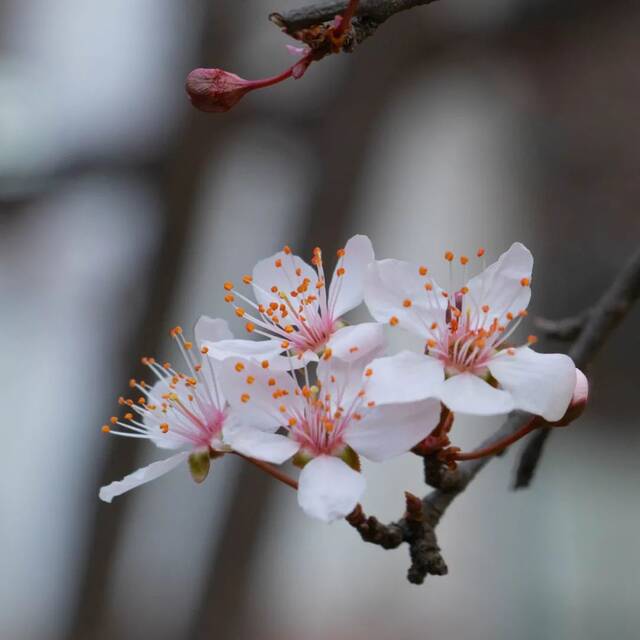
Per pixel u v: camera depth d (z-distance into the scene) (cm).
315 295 36
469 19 68
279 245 77
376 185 73
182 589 81
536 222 85
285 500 72
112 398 71
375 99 68
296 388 35
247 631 84
